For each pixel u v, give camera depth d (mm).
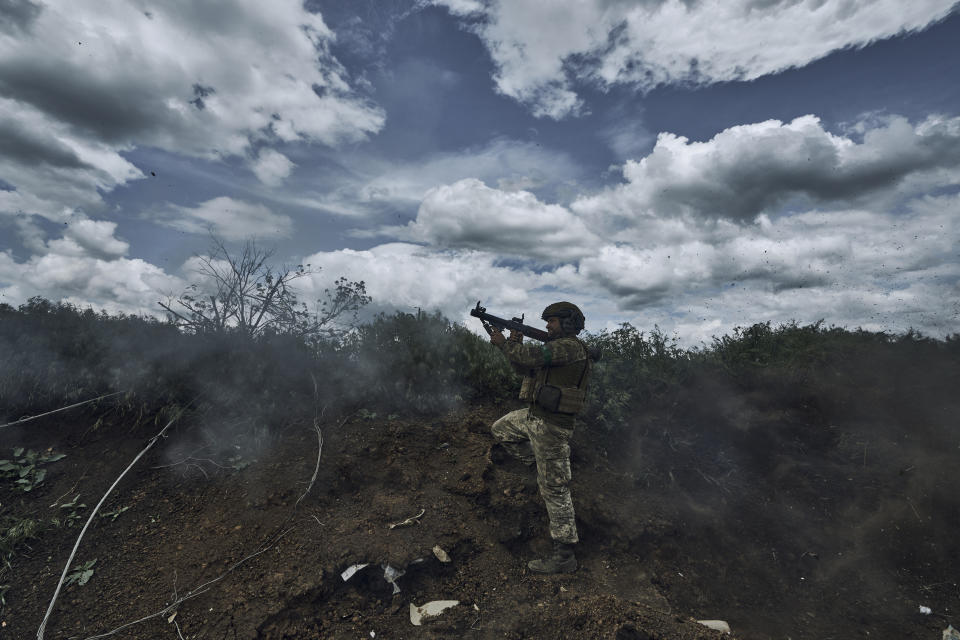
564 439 3180
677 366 5297
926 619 3104
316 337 4707
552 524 3174
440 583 2969
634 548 3508
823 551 3664
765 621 3135
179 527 3051
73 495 3137
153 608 2510
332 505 3312
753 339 6016
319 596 2668
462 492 3561
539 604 2836
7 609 2430
